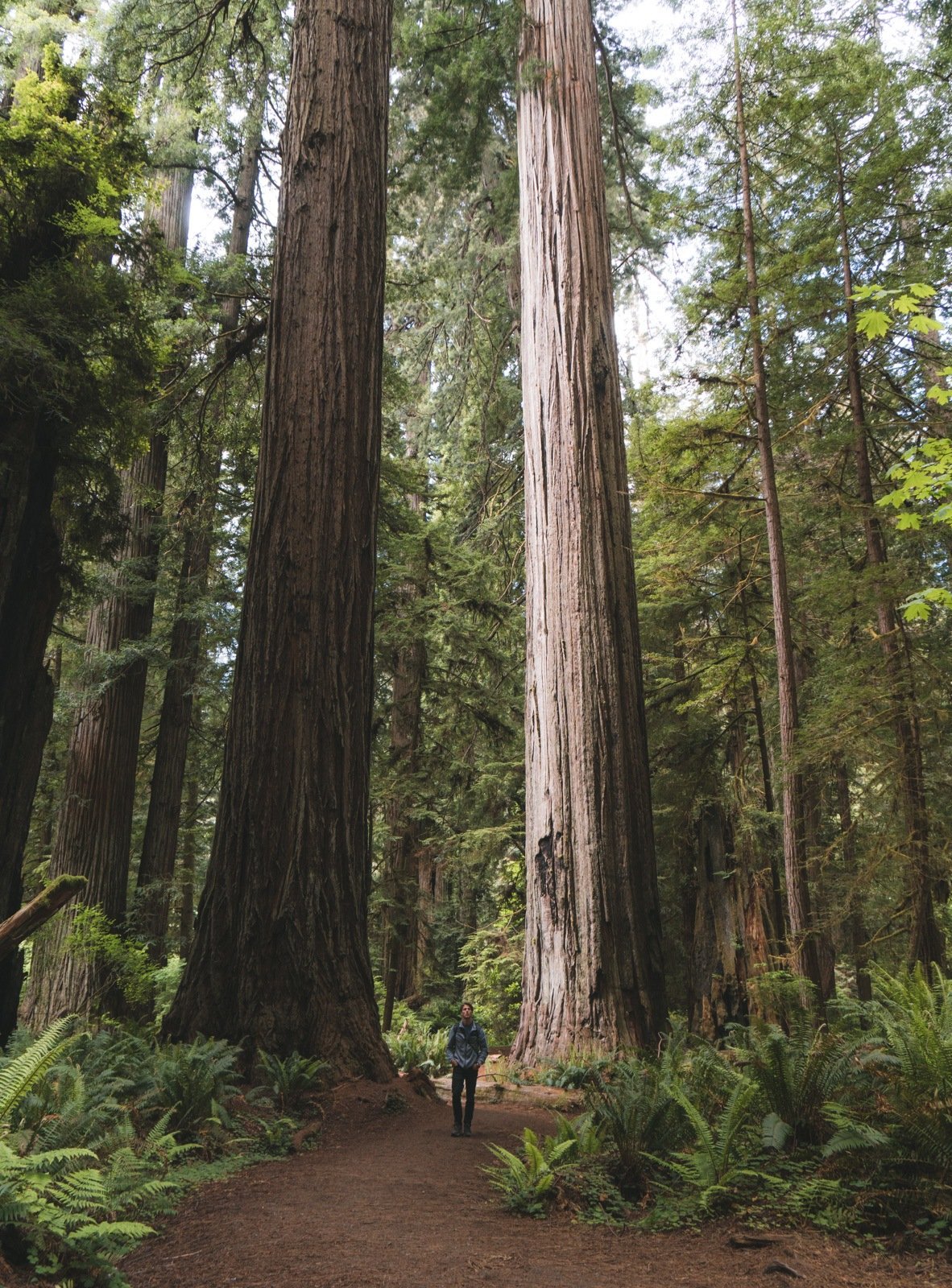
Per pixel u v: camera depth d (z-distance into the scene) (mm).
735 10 13086
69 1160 4348
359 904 9094
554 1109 8633
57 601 9219
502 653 19594
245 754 9000
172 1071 6469
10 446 8180
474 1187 5605
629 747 12109
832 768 13281
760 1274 3830
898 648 12164
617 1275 3922
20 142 8539
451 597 19141
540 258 14000
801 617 16531
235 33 15312
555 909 11648
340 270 10344
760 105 13008
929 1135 4566
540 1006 11547
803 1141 5359
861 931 17594
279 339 10180
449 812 19234
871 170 11781
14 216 8695
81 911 12367
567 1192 5152
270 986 8320
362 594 9844
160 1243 4398
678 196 13625
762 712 18125
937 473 7066
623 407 20625
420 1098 8305
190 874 16859
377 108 11195
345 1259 4086
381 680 21891
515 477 23156
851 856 13273
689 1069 7898
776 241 14266
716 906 15836
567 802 11891
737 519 15172
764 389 12688
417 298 20109
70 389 8438
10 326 7520
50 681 9062
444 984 21578
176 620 16203
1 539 8047
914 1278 3730
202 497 16375
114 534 10359
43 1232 3660
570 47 14656
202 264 15039
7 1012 8227
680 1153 5391
